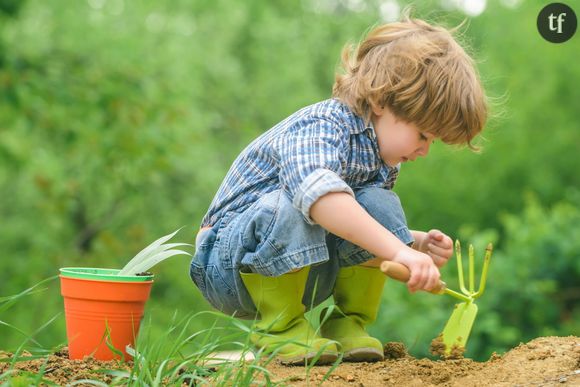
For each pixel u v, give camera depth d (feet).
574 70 40.04
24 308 36.27
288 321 8.05
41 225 42.75
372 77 8.05
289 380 7.38
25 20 38.34
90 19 39.78
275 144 7.92
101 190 40.47
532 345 8.07
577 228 24.45
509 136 41.16
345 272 8.57
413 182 42.86
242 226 7.95
